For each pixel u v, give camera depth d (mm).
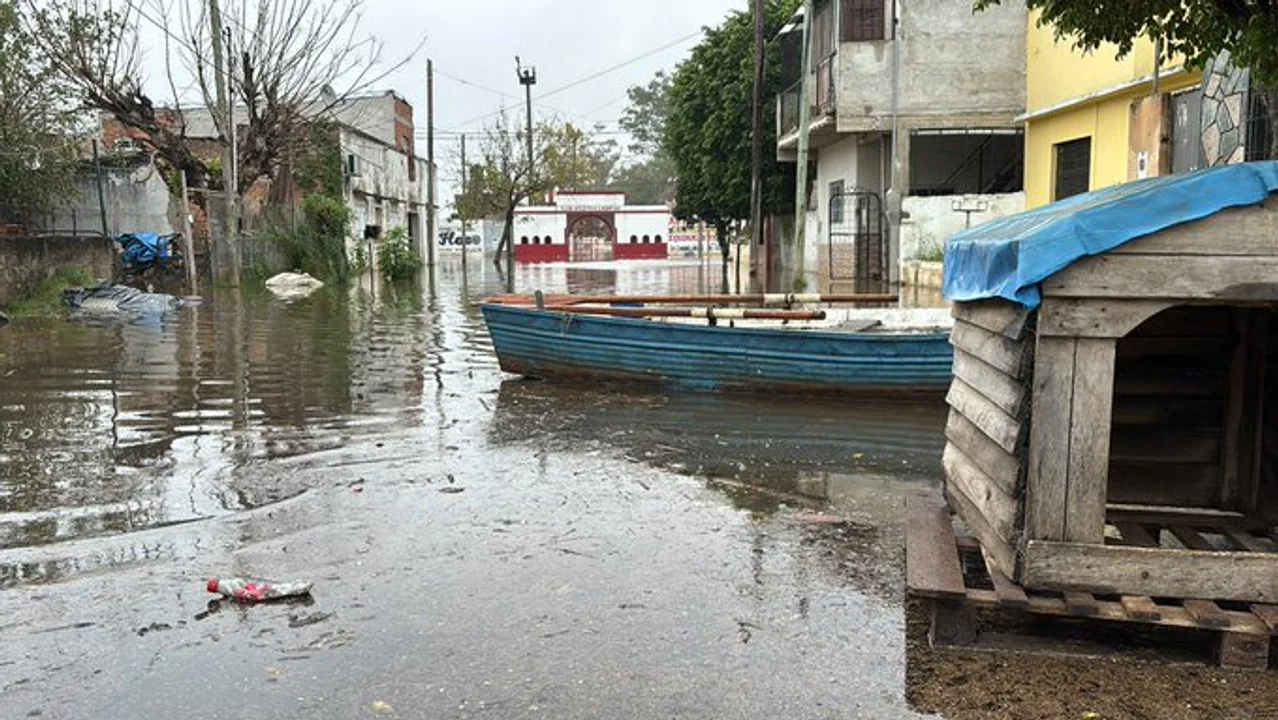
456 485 6625
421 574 4949
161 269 23641
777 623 4348
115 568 5062
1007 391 4086
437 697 3695
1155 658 3945
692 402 9688
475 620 4383
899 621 4363
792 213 29469
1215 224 3670
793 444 7926
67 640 4207
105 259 21406
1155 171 11820
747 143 28000
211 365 11852
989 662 3932
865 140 22125
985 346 4363
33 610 4523
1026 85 17875
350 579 4887
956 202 19219
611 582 4840
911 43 19312
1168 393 5020
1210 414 5027
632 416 9031
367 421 8719
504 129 46375
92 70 23422
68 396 9789
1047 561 3877
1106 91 12953
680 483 6730
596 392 10266
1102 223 3693
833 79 20219
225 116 24109
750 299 11711
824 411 9242
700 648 4098
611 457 7477
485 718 3547
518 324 10781
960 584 4000
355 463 7211
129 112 24125
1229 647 3799
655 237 57312
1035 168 16047
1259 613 3779
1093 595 3922
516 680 3820
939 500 5184
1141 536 4703
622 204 56906
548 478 6828
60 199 21344
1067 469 3863
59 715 3590
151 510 6039
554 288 26859
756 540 5508
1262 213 3654
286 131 26219
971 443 4586
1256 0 5043
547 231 55719
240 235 25625
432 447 7750
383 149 40406
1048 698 3643
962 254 4641
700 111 30812
